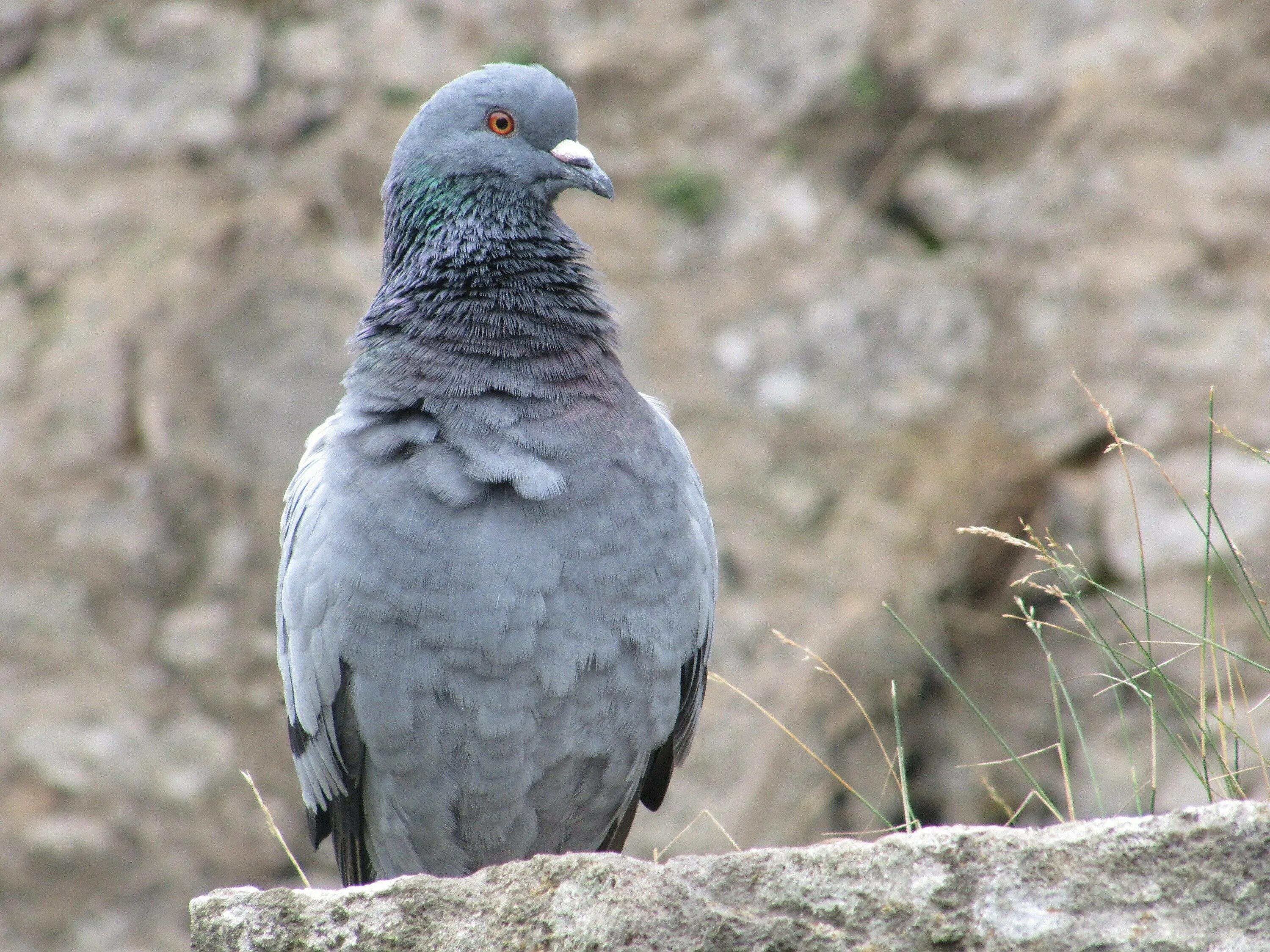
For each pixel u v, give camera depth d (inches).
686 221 572.1
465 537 227.1
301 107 588.4
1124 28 568.7
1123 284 534.0
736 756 463.5
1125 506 488.1
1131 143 554.9
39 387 543.2
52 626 515.5
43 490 530.0
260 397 539.8
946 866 144.4
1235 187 540.7
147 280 557.0
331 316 547.5
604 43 596.4
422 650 230.1
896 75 585.0
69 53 605.3
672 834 454.3
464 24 595.5
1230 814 139.3
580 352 248.1
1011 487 502.9
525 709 234.1
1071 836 142.7
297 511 248.2
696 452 527.2
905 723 467.5
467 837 251.9
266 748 503.2
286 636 253.8
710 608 263.3
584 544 230.2
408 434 233.9
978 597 486.3
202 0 606.9
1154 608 468.8
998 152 570.9
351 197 572.7
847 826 453.7
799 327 546.9
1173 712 444.8
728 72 592.1
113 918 485.4
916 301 547.5
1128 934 138.1
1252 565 468.8
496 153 269.9
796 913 146.6
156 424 536.4
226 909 163.8
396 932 158.7
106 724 503.8
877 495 509.0
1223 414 503.8
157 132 592.1
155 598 519.2
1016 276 547.5
